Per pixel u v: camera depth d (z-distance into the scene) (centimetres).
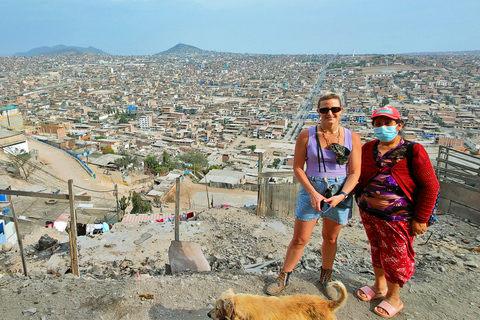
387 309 356
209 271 491
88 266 612
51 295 392
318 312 291
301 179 349
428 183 328
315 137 347
